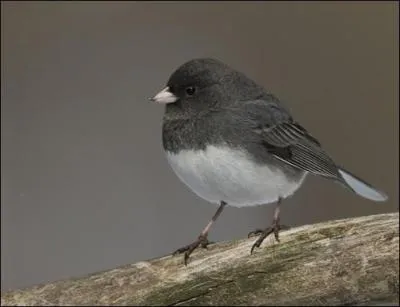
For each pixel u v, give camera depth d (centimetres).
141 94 1212
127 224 1120
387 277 756
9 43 1213
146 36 1254
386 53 1215
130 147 1180
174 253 797
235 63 1223
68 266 1081
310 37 1235
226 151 807
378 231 765
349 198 1120
